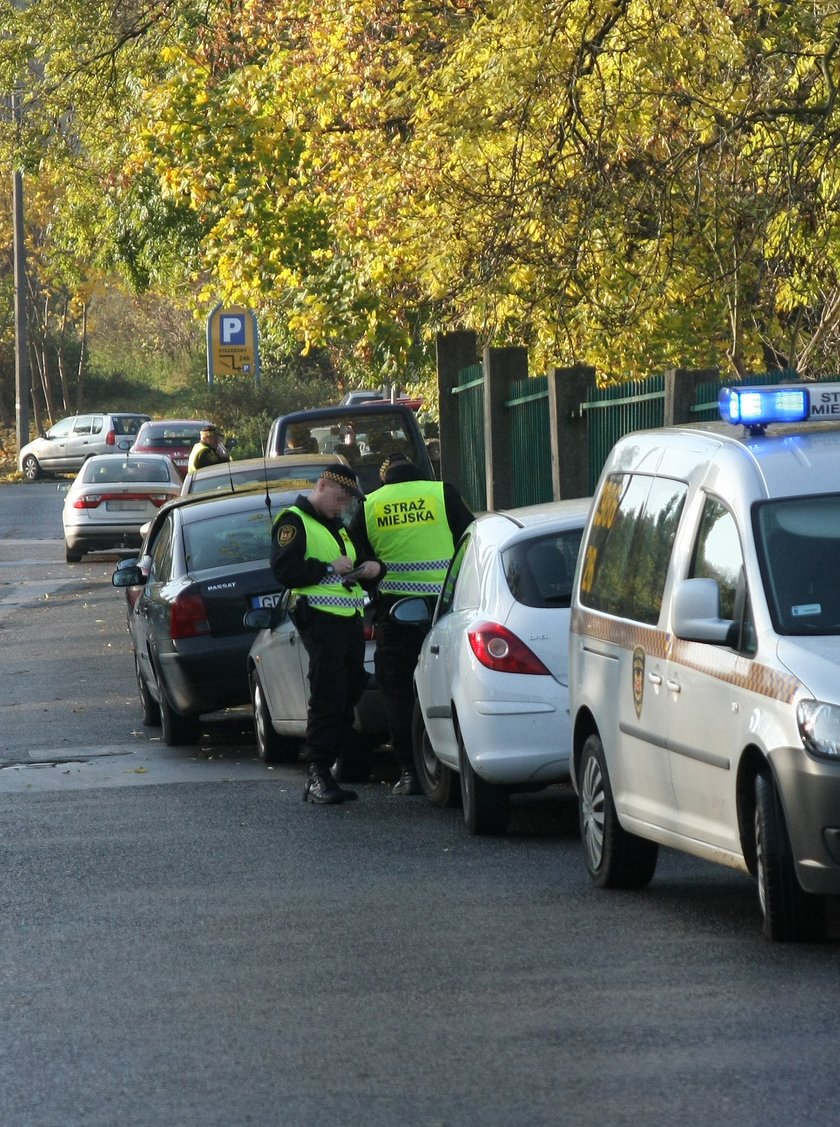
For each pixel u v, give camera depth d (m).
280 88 72.44
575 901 26.28
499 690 30.59
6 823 34.88
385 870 29.08
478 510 68.00
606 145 53.81
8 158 103.00
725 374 62.75
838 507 23.69
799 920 22.36
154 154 76.38
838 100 50.19
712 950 22.69
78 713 51.25
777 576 22.95
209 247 78.38
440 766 35.50
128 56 84.81
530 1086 17.39
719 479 24.75
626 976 21.55
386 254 66.19
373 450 69.88
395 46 69.25
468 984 21.45
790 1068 17.61
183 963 23.09
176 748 45.03
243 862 30.12
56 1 90.31
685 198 54.22
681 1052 18.30
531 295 58.16
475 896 26.81
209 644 43.38
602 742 27.06
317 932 24.61
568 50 50.75
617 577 27.38
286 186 75.44
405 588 36.91
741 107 52.31
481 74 52.41
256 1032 19.72
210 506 46.59
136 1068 18.55
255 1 77.31
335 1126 16.45
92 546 100.56
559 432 53.44
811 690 21.19
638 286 53.66
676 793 24.42
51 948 24.30
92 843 32.38
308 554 36.22
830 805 20.83
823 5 49.50
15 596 86.00
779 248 51.16
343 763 39.78
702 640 22.86
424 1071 18.03
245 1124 16.61
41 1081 18.25
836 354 58.41
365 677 37.75
